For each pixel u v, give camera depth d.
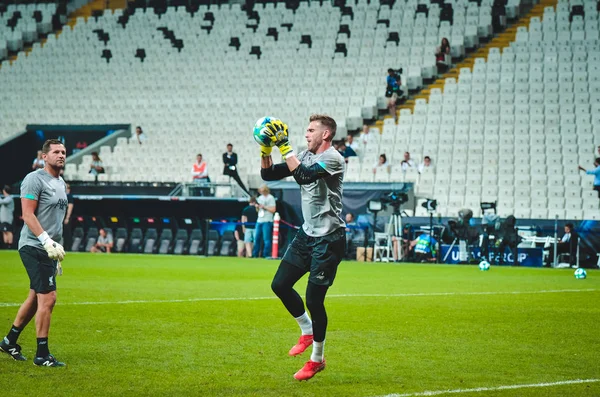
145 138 37.16
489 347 9.00
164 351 8.45
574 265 26.22
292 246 7.63
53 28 47.94
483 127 33.53
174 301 13.13
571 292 15.86
